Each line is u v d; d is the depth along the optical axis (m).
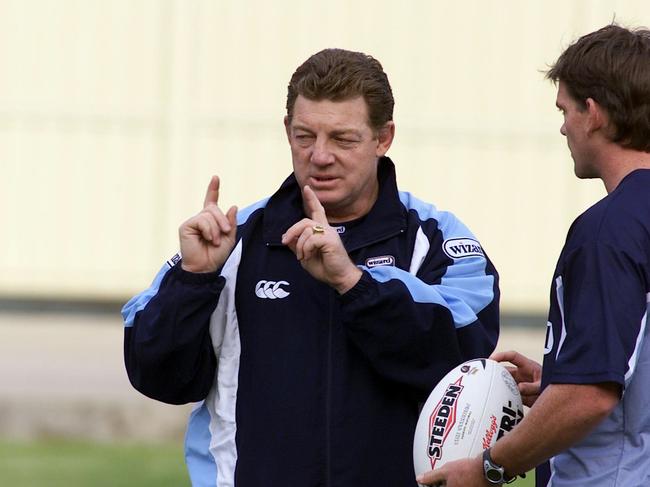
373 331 13.05
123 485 27.12
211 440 13.75
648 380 11.88
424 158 44.75
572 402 11.62
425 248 13.88
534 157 44.59
